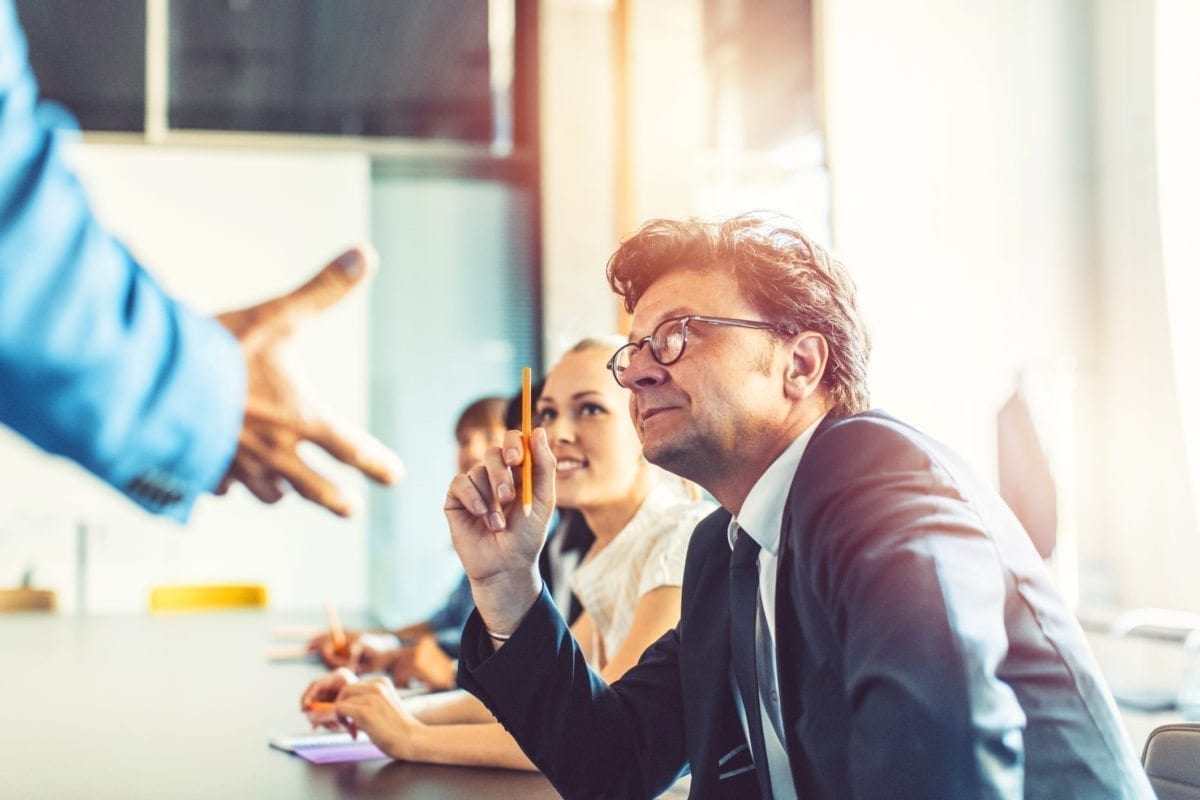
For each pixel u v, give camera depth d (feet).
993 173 18.37
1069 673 2.99
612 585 5.97
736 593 3.51
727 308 3.49
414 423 22.41
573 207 20.89
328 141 22.52
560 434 6.04
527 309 23.00
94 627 13.32
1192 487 16.17
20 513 19.90
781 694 3.23
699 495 6.21
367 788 4.66
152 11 21.67
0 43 9.19
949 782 2.56
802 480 3.19
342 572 21.62
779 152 21.75
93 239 12.17
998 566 2.88
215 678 8.68
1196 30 16.22
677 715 4.09
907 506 2.92
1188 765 3.71
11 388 12.07
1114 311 17.65
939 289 18.19
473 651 3.89
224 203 21.83
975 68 18.48
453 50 23.08
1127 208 17.42
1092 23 17.98
